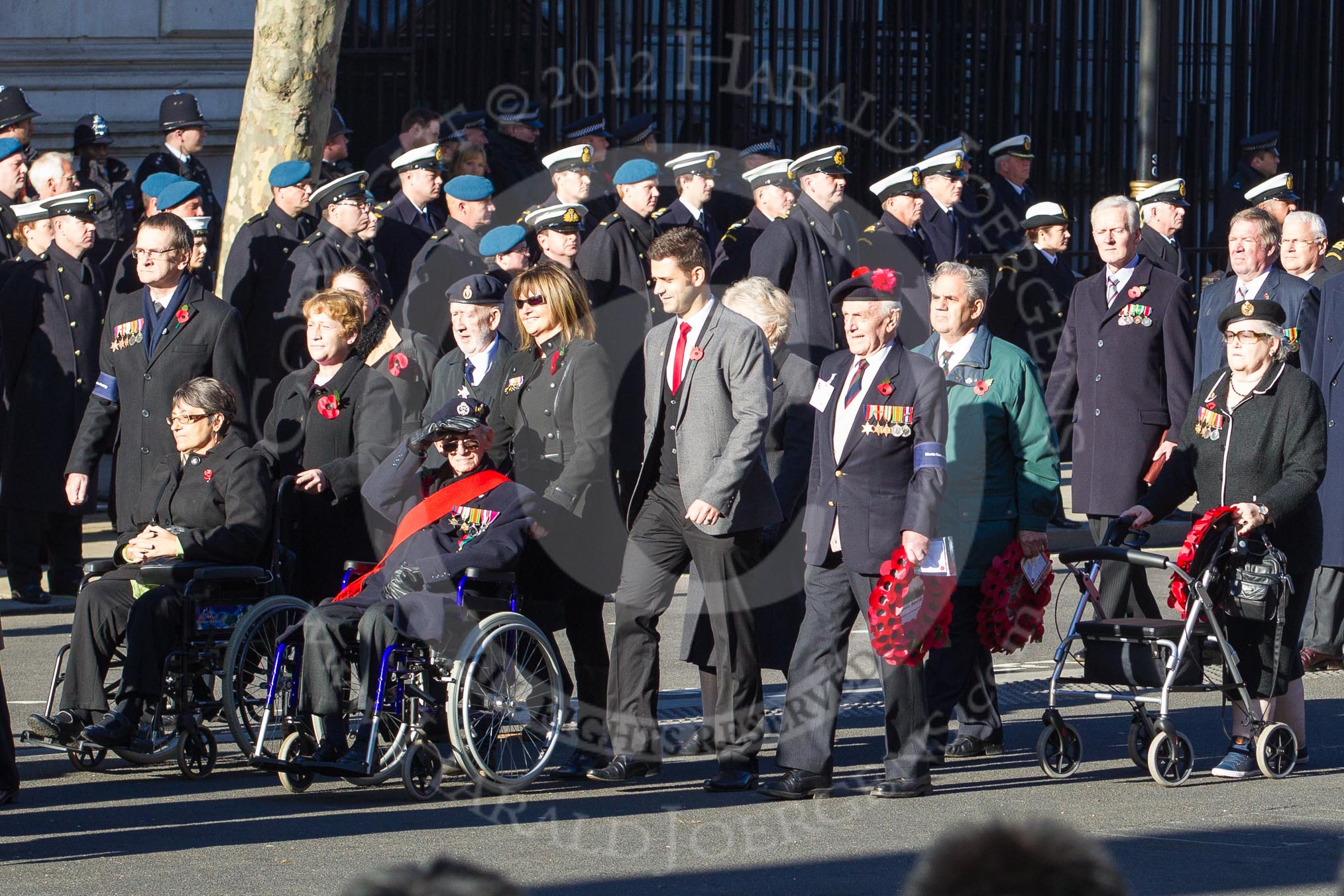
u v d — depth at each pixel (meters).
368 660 21.62
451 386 26.88
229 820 20.56
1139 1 52.44
